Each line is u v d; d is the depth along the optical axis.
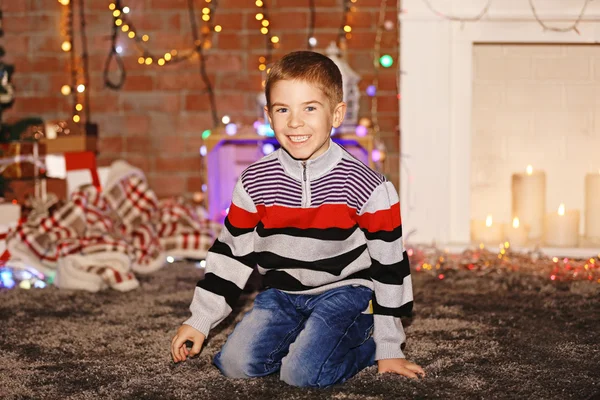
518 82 3.29
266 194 1.70
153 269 2.92
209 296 1.72
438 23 3.15
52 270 2.80
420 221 3.25
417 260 3.03
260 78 3.57
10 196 3.38
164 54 3.61
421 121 3.21
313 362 1.66
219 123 3.61
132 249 2.89
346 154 1.71
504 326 2.16
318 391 1.65
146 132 3.65
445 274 2.81
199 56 3.60
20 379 1.76
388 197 1.69
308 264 1.70
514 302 2.42
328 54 3.22
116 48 3.63
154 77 3.62
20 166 3.26
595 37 3.11
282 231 1.69
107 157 3.67
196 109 3.62
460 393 1.63
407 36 3.17
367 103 3.53
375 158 3.30
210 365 1.84
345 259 1.72
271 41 3.55
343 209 1.67
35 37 3.65
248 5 3.55
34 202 3.08
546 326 2.15
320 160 1.67
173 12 3.59
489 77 3.30
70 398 1.64
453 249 3.19
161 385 1.70
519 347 1.96
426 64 3.18
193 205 3.66
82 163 3.29
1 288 2.69
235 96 3.60
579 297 2.47
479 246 3.14
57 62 3.65
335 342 1.68
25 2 3.64
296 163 1.67
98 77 3.65
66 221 2.90
